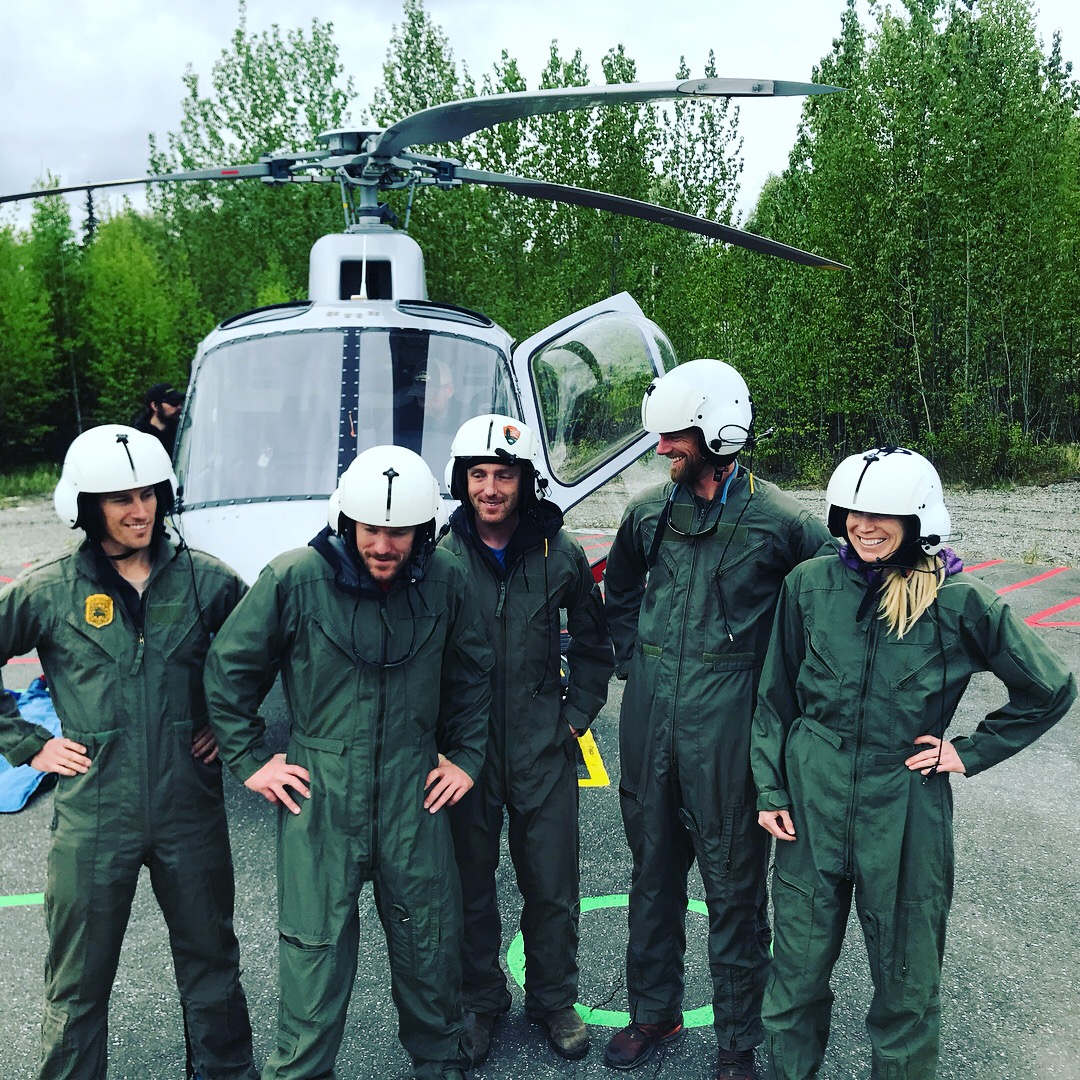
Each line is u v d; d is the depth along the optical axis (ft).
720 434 8.37
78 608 7.65
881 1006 7.68
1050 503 49.08
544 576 9.00
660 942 9.23
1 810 15.31
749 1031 8.93
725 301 61.11
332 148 19.80
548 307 54.54
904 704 7.41
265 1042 9.74
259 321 18.24
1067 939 11.57
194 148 74.69
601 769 17.26
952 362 61.98
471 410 17.03
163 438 22.75
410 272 20.03
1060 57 72.90
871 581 7.48
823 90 12.34
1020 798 15.65
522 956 11.34
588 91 13.55
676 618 8.73
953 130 60.34
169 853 7.93
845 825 7.53
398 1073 9.29
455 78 55.83
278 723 17.79
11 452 82.02
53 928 7.80
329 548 7.70
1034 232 61.26
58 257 85.46
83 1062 7.95
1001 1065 9.32
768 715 8.15
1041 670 7.26
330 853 7.69
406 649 7.73
